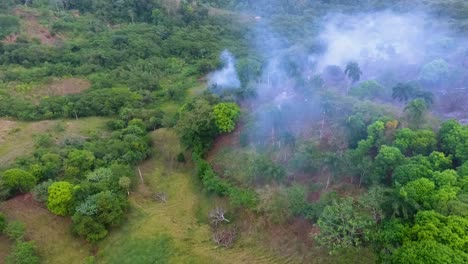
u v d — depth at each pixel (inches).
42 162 1833.2
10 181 1582.2
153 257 1462.8
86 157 1886.1
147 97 2866.6
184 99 2886.3
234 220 1605.6
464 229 1119.0
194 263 1428.4
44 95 2790.4
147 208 1721.2
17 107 2554.1
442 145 1494.8
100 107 2657.5
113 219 1545.3
